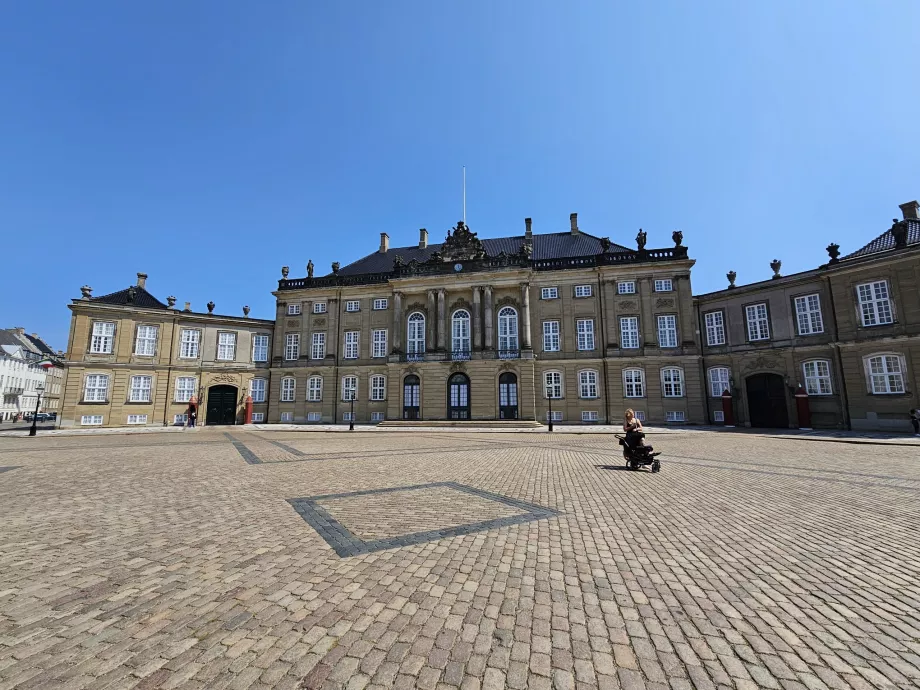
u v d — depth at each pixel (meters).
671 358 38.38
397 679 3.22
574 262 42.38
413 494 9.66
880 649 3.69
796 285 32.75
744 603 4.53
